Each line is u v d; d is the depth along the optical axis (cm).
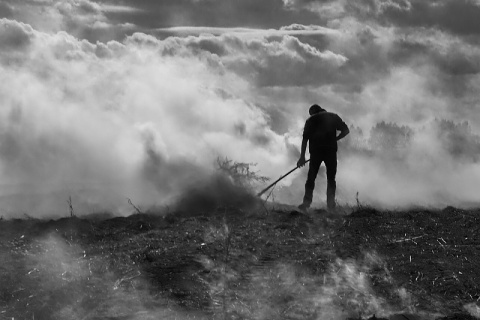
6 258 1022
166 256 1036
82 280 905
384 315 815
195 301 848
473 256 1070
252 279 932
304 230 1255
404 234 1223
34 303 829
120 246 1110
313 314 813
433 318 809
